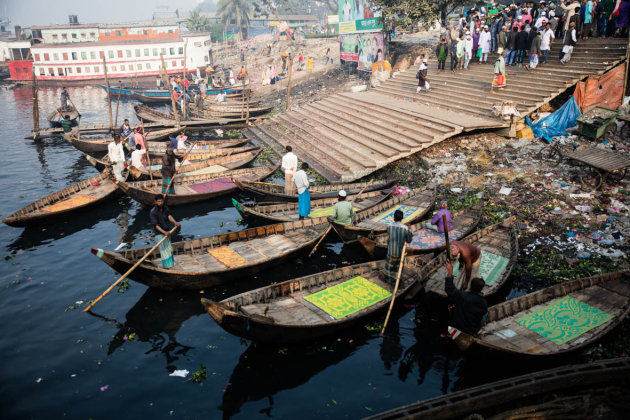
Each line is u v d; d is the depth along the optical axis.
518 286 10.27
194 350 8.85
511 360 7.48
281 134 24.19
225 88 39.41
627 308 8.60
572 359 7.90
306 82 36.88
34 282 11.36
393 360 8.41
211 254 11.72
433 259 10.29
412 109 21.14
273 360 8.52
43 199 15.38
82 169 21.19
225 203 16.53
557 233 11.84
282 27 57.47
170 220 10.72
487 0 28.17
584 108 17.66
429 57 27.78
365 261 12.16
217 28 78.62
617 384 6.99
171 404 7.52
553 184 14.06
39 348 8.92
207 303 7.25
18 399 7.65
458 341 7.29
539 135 17.19
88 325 9.66
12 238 13.90
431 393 7.61
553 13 20.94
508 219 12.27
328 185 16.27
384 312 9.65
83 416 7.29
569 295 9.38
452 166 16.53
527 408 6.54
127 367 8.41
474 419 6.21
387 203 14.24
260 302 9.29
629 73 17.09
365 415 7.18
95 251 9.09
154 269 9.92
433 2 26.31
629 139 15.84
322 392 7.70
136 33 60.31
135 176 17.61
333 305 9.40
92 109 39.03
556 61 19.84
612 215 12.10
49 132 28.00
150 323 9.71
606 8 19.72
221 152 21.58
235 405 7.46
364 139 19.61
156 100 39.72
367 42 31.05
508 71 21.20
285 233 13.03
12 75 54.88
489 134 18.28
